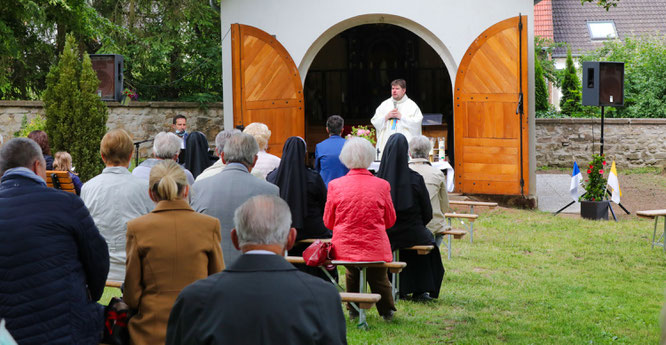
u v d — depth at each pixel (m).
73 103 10.24
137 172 4.71
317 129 16.52
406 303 5.73
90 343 2.82
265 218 2.06
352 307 5.16
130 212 3.70
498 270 7.19
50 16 14.32
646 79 18.08
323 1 11.57
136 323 2.96
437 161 10.59
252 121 11.38
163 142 4.77
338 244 4.72
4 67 14.47
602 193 10.25
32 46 15.26
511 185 11.08
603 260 7.68
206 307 1.95
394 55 17.05
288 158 5.30
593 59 22.14
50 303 2.69
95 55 10.57
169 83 17.45
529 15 11.16
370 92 17.16
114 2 16.81
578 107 18.58
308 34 11.63
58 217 2.77
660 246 8.34
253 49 11.37
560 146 15.94
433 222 5.89
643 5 29.31
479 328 5.02
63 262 2.74
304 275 2.04
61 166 7.27
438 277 5.80
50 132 10.26
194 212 3.08
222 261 3.11
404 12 11.41
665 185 13.66
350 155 4.75
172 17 16.56
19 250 2.68
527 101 10.98
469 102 11.18
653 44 18.70
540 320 5.34
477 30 11.30
